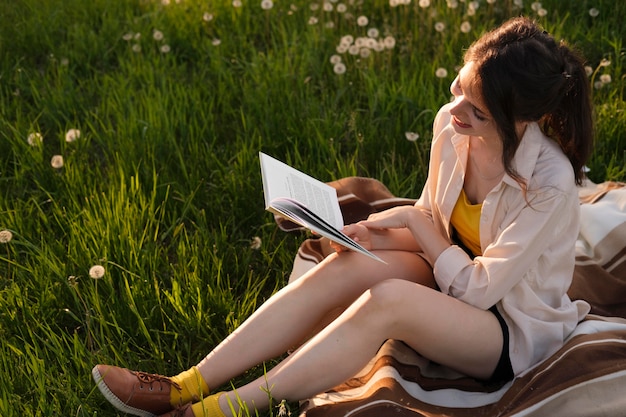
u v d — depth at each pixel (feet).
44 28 16.39
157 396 7.89
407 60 15.07
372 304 7.52
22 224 11.03
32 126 12.95
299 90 14.12
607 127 12.78
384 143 12.87
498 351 7.98
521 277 7.83
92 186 11.85
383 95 13.48
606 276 9.64
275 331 8.10
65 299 9.86
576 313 8.41
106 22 16.57
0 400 7.89
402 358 8.11
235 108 14.15
